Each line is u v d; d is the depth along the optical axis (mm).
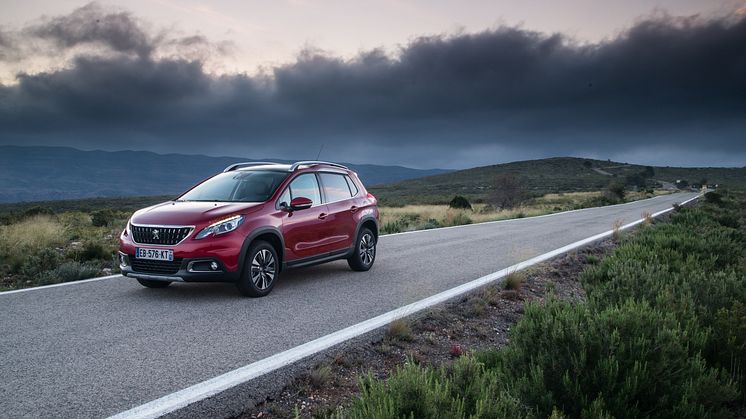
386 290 7844
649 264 8570
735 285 6586
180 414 3617
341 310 6562
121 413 3576
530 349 4332
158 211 7188
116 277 8750
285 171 8211
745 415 4016
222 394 3951
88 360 4641
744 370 4551
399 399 3033
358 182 9805
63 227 17125
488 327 6305
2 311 6391
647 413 3451
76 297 7180
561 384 3746
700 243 11023
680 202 47562
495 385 3514
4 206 99375
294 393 4125
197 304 6777
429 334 5848
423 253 12148
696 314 5676
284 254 7562
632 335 4242
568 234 16969
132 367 4473
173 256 6613
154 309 6504
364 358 4973
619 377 3730
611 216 27250
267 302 6930
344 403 3953
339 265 10258
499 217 27312
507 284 8305
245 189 7855
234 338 5332
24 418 3465
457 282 8555
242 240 6852
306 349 5008
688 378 3840
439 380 3787
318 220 8219
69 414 3541
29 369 4402
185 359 4688
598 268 8602
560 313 4777
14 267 10422
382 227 18969
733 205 39875
